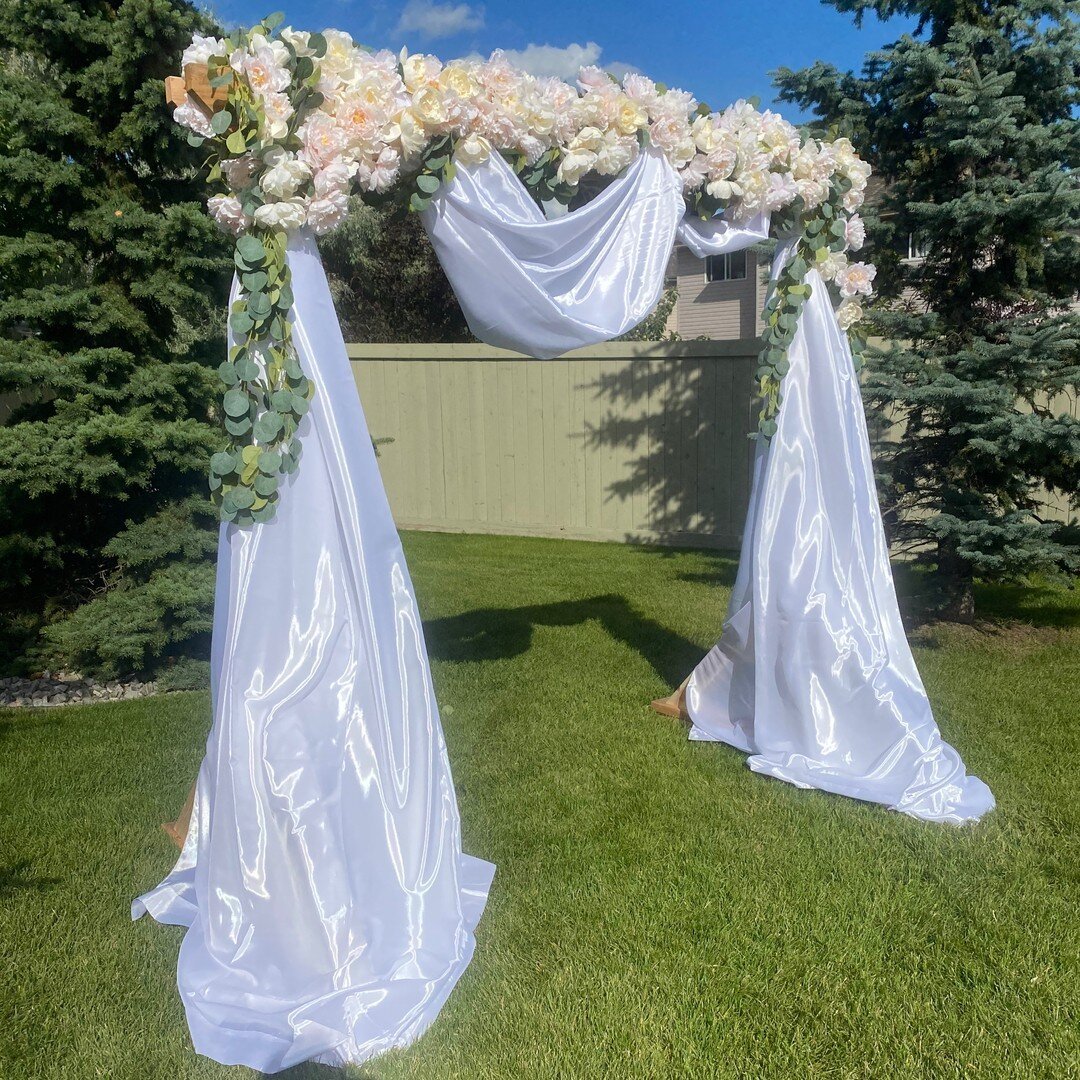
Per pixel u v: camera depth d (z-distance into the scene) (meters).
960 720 4.40
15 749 4.14
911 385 5.67
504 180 3.09
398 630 2.86
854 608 3.94
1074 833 3.34
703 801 3.61
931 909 2.88
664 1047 2.31
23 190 4.88
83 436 4.68
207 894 2.65
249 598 2.69
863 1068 2.24
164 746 4.18
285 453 2.67
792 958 2.64
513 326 3.24
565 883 3.02
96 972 2.60
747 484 8.41
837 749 3.87
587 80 3.41
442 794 2.90
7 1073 2.23
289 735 2.66
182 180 5.34
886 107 5.93
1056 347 5.27
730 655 4.23
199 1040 2.32
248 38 2.56
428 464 9.77
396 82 2.73
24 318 4.93
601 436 8.96
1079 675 5.01
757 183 3.68
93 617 4.88
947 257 5.84
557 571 7.71
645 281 3.51
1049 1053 2.29
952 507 5.71
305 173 2.58
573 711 4.56
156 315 5.32
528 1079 2.20
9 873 3.10
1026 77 5.64
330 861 2.62
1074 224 5.47
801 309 3.97
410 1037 2.37
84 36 4.79
